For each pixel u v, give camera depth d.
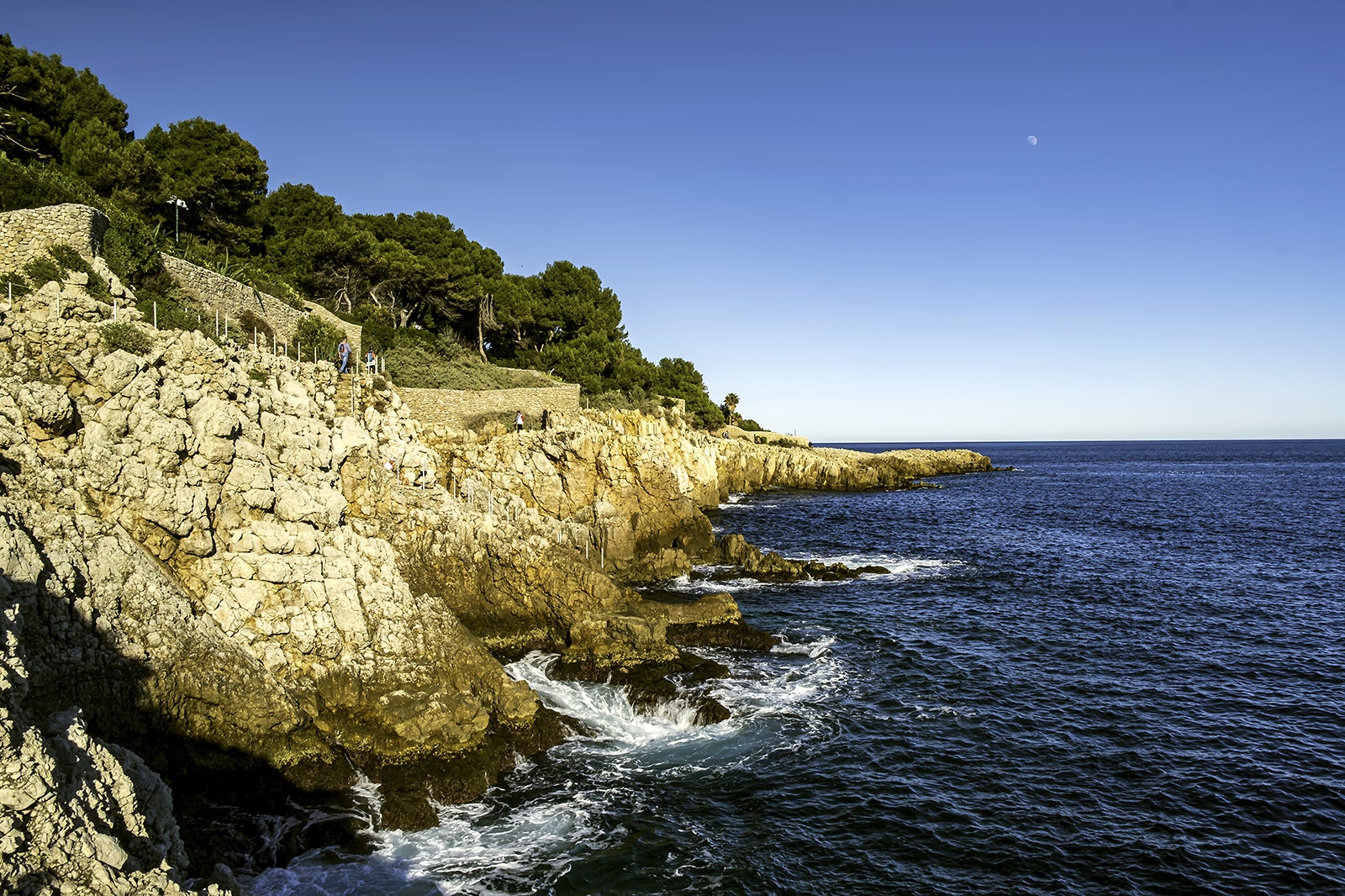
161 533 22.86
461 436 52.16
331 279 70.25
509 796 22.72
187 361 26.91
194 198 56.50
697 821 21.91
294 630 23.72
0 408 21.20
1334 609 44.44
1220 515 87.31
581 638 32.81
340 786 21.55
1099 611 43.59
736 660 34.47
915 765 25.39
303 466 29.06
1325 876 19.83
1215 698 31.00
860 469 118.94
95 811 12.64
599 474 58.25
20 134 51.03
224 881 16.25
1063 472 176.62
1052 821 22.27
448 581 33.12
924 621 41.19
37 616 17.72
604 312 115.88
